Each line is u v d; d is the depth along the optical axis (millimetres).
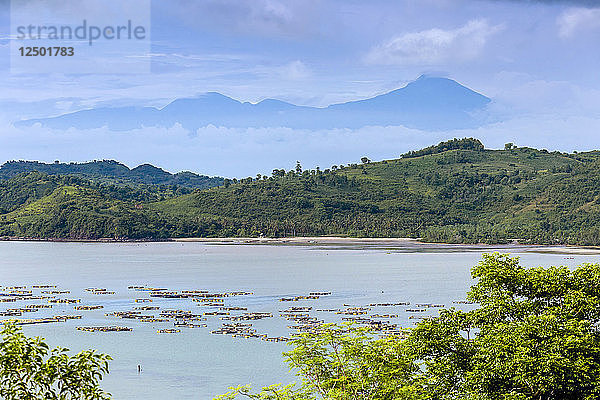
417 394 39312
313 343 41062
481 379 41156
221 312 140250
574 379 39625
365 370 39594
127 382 87875
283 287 186500
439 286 184125
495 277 46844
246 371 92875
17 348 25703
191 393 83000
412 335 45000
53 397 25406
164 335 115875
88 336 115375
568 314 43906
